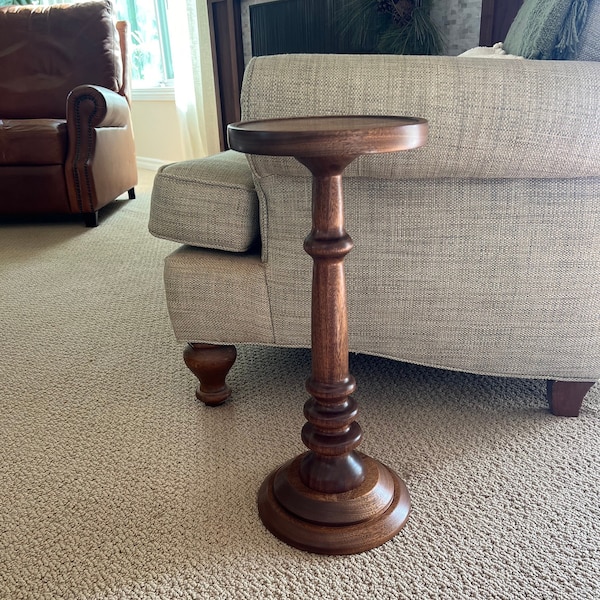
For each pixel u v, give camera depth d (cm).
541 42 100
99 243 241
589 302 97
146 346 145
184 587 74
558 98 82
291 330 105
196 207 104
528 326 99
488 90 82
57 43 293
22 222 282
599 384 122
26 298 180
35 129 249
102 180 268
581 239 94
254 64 87
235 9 314
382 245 97
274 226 100
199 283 105
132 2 426
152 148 437
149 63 432
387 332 102
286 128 65
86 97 248
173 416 113
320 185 72
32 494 92
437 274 97
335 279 75
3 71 295
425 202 94
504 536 81
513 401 115
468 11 232
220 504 89
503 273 96
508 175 88
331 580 74
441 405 114
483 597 71
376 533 79
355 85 84
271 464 98
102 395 122
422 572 75
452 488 90
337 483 81
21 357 140
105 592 74
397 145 63
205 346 110
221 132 350
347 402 82
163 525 85
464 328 100
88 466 99
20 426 111
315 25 275
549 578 74
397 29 227
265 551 79
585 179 91
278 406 115
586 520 83
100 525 85
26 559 79
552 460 97
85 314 167
